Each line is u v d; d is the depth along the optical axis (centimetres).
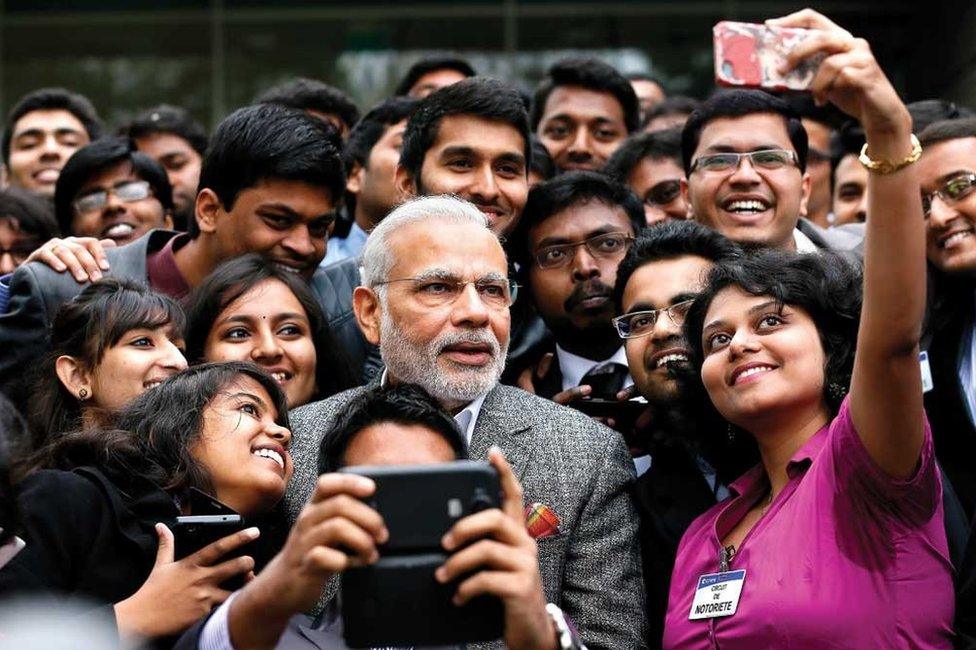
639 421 476
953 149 509
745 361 394
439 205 428
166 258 534
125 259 535
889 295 333
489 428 425
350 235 634
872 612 355
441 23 1126
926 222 513
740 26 309
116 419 421
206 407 404
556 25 1123
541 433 427
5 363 496
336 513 271
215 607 368
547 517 393
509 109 514
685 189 559
